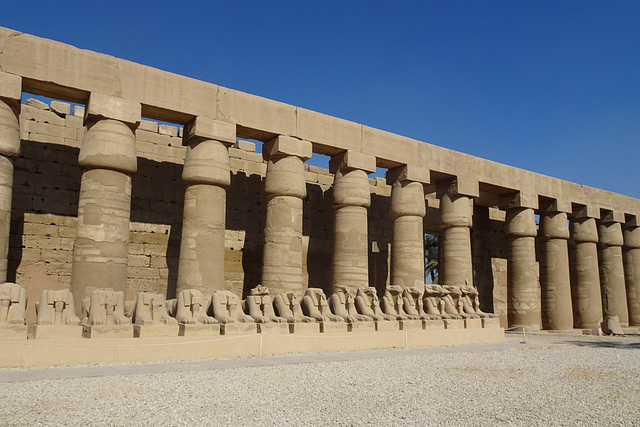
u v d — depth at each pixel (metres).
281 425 5.80
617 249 27.25
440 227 21.22
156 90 14.95
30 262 15.98
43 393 7.05
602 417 6.51
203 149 15.47
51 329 9.85
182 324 11.32
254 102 16.56
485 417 6.37
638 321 27.64
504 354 13.21
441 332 15.48
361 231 18.16
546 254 24.58
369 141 18.81
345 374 9.24
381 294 23.72
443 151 20.70
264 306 13.10
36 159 16.59
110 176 13.95
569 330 23.44
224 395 7.21
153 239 18.05
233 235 19.78
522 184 23.09
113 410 6.24
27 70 13.28
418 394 7.65
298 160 17.14
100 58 14.27
